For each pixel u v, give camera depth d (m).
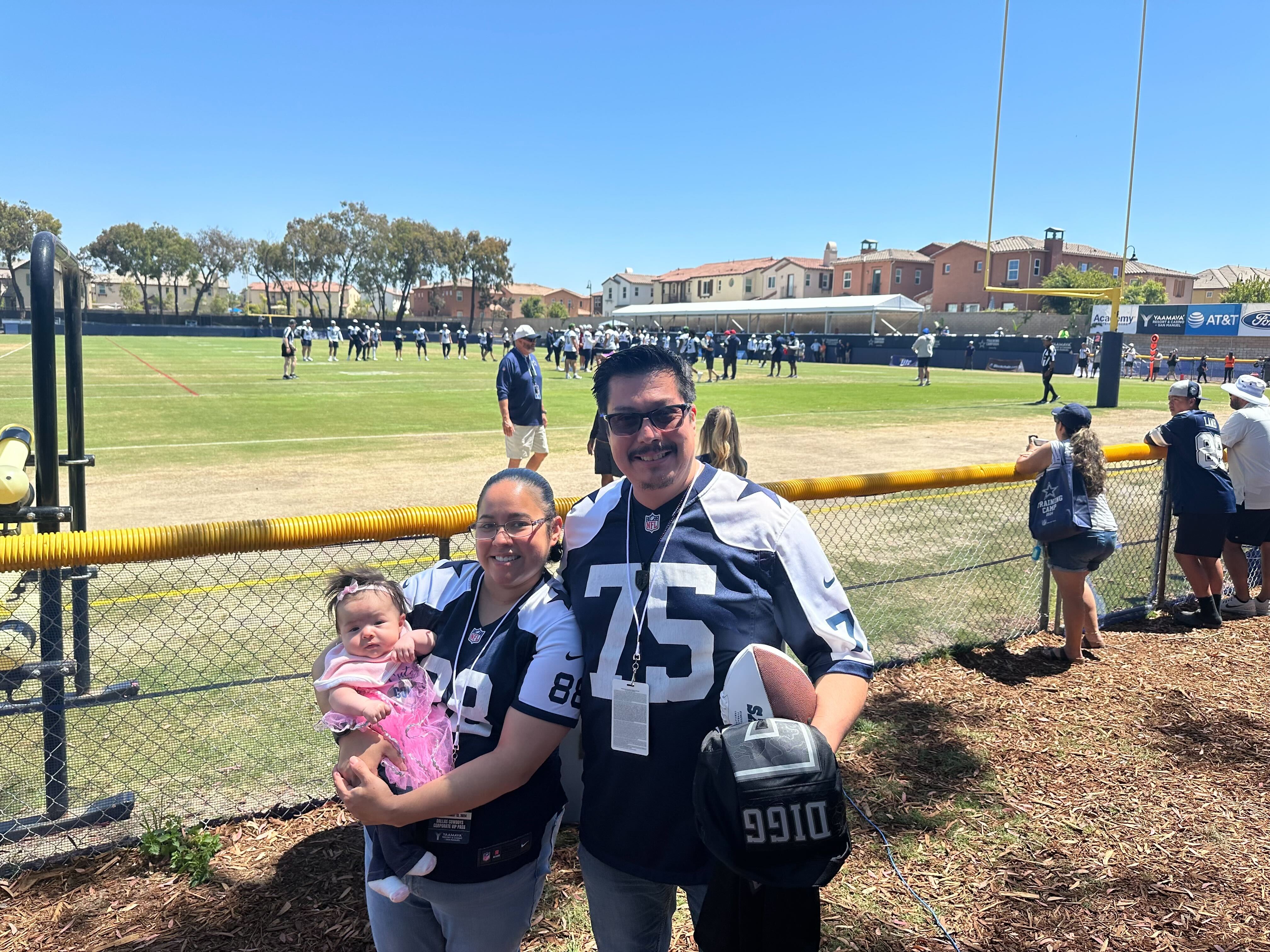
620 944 2.02
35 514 3.19
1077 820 3.45
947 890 3.02
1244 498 5.86
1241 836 3.34
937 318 59.66
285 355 29.27
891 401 23.73
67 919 2.81
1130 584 6.64
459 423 17.12
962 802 3.58
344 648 1.93
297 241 98.12
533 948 2.74
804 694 1.66
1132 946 2.74
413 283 103.38
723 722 1.70
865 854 3.22
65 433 15.14
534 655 1.89
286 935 2.73
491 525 1.91
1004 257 70.94
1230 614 6.09
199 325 81.81
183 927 2.77
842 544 7.81
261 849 3.19
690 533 1.84
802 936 1.58
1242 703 4.54
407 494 9.98
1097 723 4.30
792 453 13.89
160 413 18.53
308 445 13.97
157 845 3.10
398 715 1.84
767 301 81.94
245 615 5.77
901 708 4.46
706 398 24.34
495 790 1.82
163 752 3.86
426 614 2.06
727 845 1.49
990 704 4.52
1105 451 5.61
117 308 127.06
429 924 2.08
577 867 3.14
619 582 1.87
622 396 1.83
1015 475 5.04
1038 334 53.75
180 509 9.10
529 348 9.89
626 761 1.85
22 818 3.29
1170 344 46.84
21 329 70.06
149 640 5.28
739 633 1.80
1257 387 5.91
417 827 1.90
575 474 11.50
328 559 7.15
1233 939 2.76
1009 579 6.75
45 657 3.25
